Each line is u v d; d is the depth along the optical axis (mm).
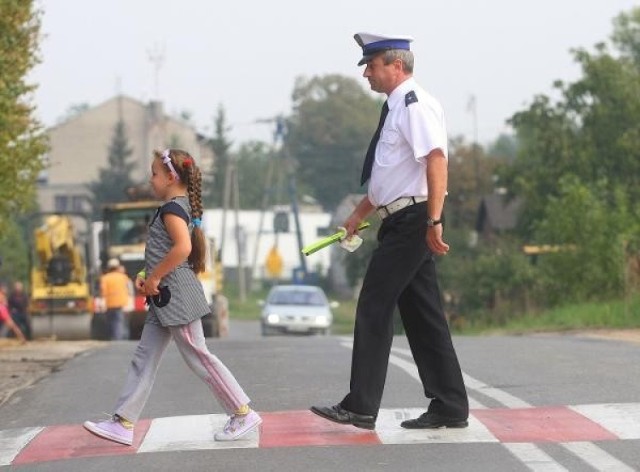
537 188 180750
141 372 26375
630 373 37000
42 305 104812
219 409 31828
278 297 134125
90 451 26547
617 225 104875
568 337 63562
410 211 26141
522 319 113500
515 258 144125
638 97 180875
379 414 29375
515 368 39531
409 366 40656
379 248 26469
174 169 25875
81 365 47531
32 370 47125
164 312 25844
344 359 44562
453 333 119625
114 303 96250
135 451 26219
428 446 25578
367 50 26297
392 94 26297
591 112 181250
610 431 27031
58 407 34531
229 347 53844
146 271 26000
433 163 25641
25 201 65500
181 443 26797
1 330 116438
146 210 106188
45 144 63812
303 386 35875
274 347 53688
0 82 57812
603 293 105625
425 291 26750
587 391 33156
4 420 32688
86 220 107625
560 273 106875
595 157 180250
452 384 27031
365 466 23953
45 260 105312
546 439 26203
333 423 28422
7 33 59312
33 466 25453
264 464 24391
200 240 26094
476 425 27594
